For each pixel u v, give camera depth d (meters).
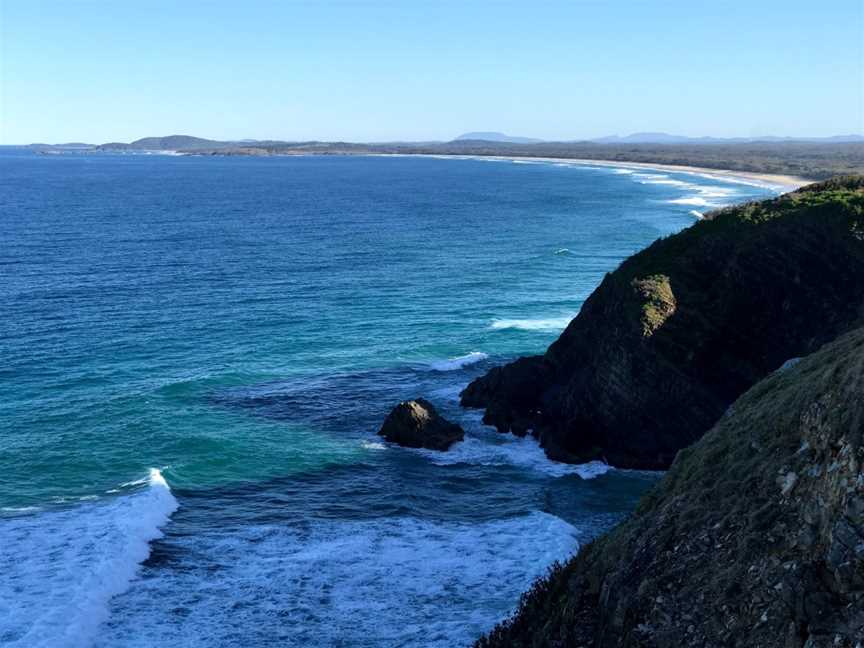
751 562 14.62
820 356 20.55
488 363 49.56
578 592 17.95
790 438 16.83
